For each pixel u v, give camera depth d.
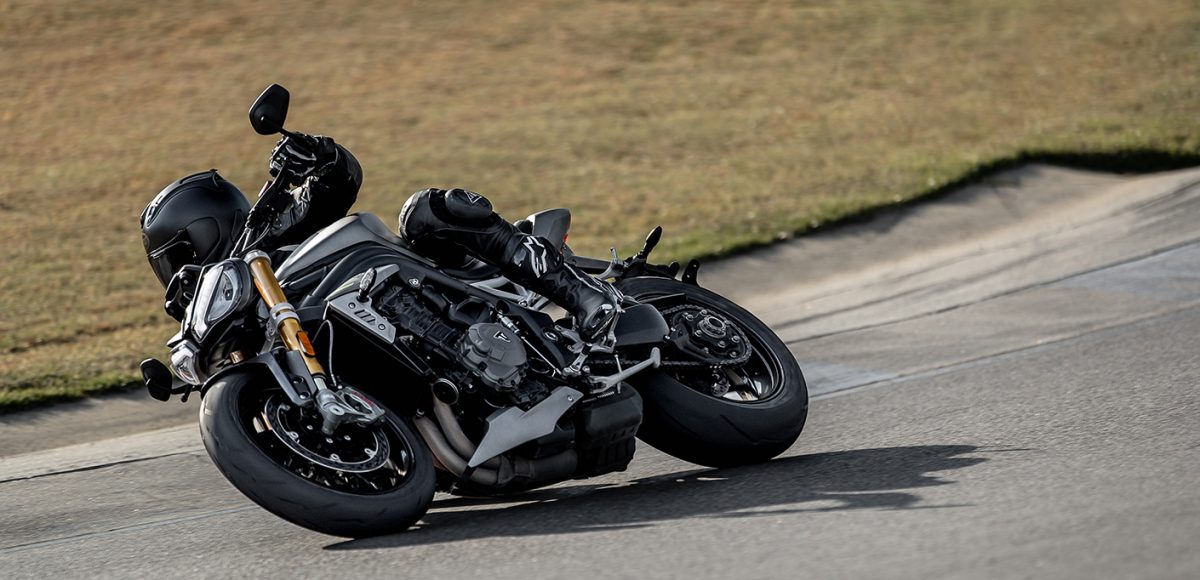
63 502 21.73
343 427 16.33
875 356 29.08
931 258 41.31
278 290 16.64
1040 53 76.25
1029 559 13.12
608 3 92.06
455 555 15.45
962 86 69.75
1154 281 34.22
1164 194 45.59
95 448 25.77
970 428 21.05
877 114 64.69
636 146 60.94
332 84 74.69
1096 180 50.53
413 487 16.27
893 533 14.59
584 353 18.14
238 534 18.39
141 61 79.56
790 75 74.12
